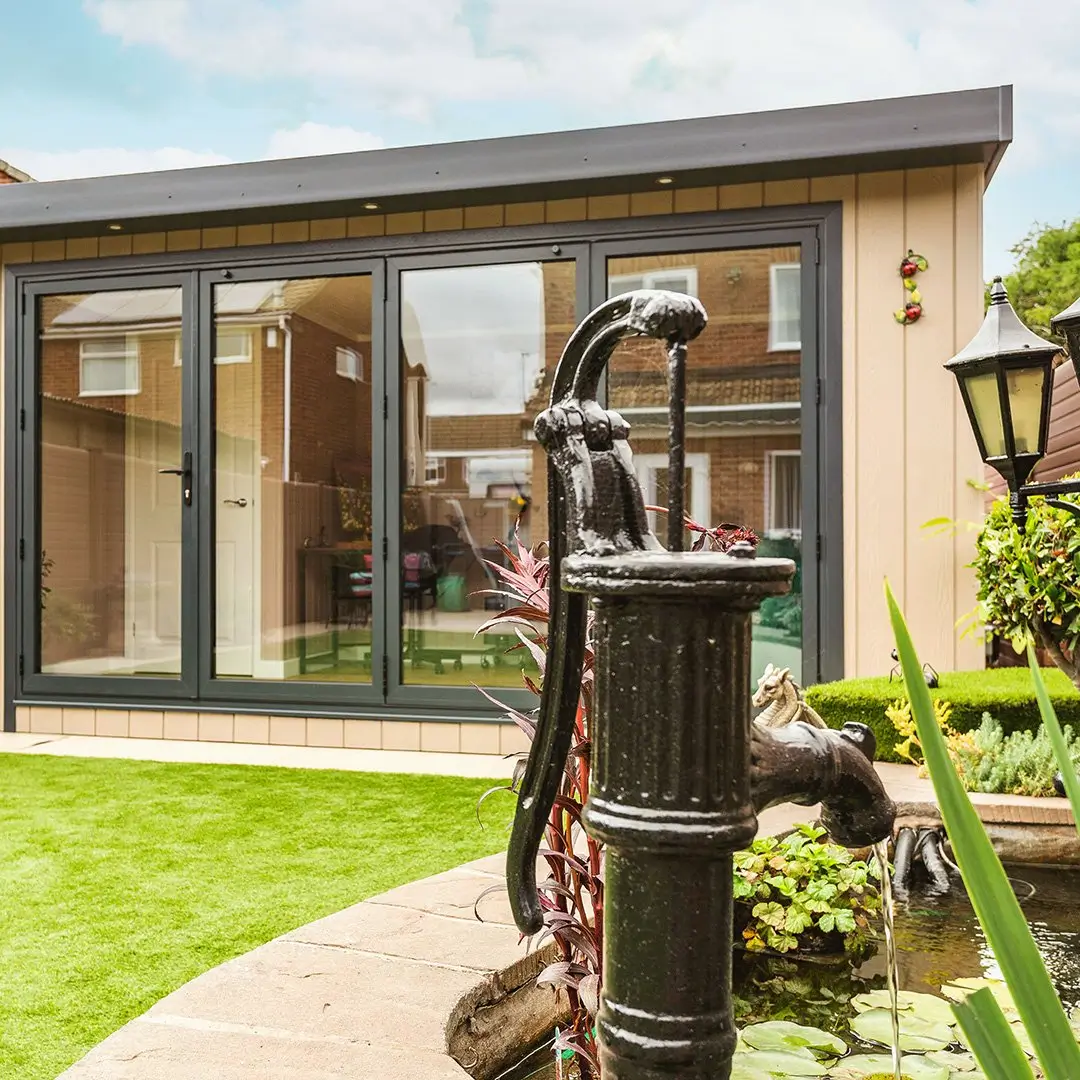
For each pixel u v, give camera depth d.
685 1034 0.66
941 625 4.59
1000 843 2.94
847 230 4.69
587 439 0.76
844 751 0.76
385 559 5.20
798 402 4.75
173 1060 1.44
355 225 5.24
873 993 1.92
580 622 0.81
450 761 4.80
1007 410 2.18
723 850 0.65
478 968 1.77
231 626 5.43
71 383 5.66
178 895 2.65
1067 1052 0.47
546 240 5.00
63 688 5.61
